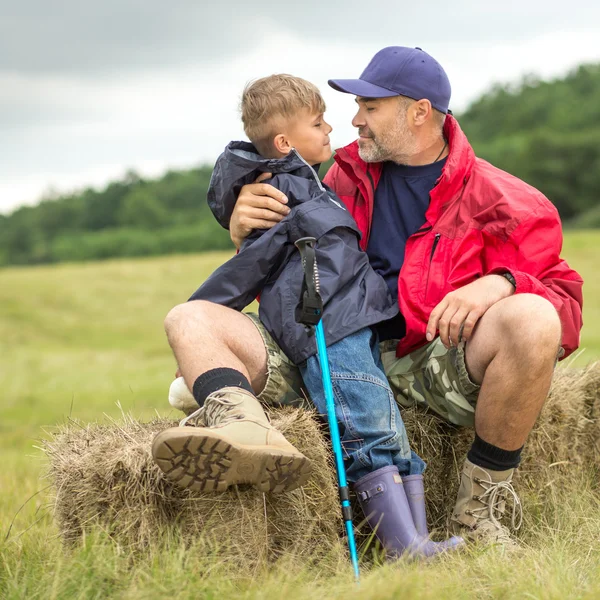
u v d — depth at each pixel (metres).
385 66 3.78
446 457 3.79
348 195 4.00
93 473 3.10
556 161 86.25
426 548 3.17
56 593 2.71
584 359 7.90
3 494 4.84
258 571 3.08
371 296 3.50
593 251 31.19
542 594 2.68
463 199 3.65
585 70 126.00
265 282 3.57
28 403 12.97
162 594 2.70
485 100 131.25
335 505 3.29
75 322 26.53
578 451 4.20
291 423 3.21
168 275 33.19
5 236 121.00
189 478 2.90
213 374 3.23
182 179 127.19
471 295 3.35
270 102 3.74
